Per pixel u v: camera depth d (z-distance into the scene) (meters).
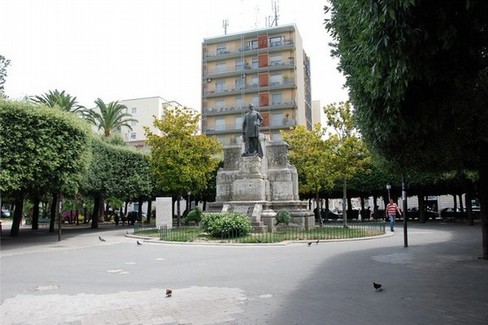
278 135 62.00
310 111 74.19
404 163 10.55
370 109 7.55
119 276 10.58
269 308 7.16
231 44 66.81
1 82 28.55
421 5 5.05
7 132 19.02
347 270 10.91
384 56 5.46
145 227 33.69
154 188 37.66
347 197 46.62
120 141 42.19
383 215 47.78
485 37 5.65
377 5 5.15
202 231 22.94
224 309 7.14
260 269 11.26
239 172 25.88
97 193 31.97
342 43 8.33
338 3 8.01
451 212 42.47
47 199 38.50
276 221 23.89
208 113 65.38
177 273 10.88
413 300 7.57
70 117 21.94
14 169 19.09
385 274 10.25
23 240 23.06
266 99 62.91
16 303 7.78
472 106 7.44
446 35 5.03
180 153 28.77
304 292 8.38
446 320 6.29
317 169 30.09
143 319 6.61
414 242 18.06
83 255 15.30
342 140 28.47
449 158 9.98
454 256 13.25
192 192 32.06
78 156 22.09
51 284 9.64
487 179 12.06
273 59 64.00
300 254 14.30
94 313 7.00
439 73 5.98
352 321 6.30
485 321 6.22
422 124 7.45
